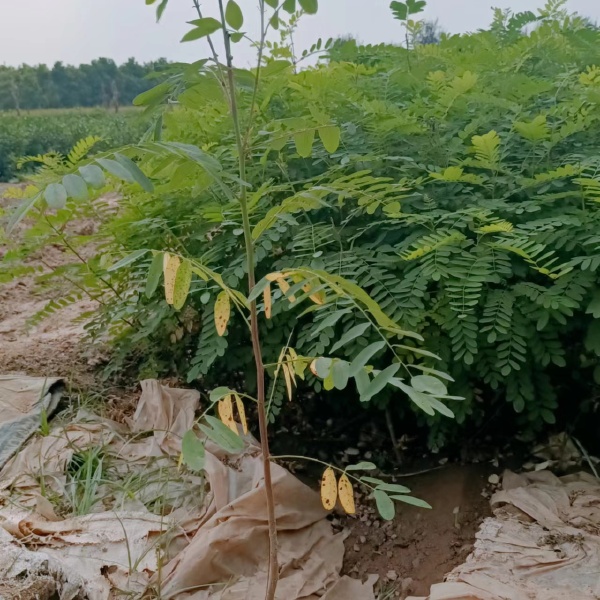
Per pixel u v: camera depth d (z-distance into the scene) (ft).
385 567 8.32
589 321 8.60
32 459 9.64
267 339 9.37
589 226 8.05
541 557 7.30
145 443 10.08
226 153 9.52
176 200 10.21
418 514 9.15
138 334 10.61
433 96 11.32
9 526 7.83
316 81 10.61
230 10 4.64
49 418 10.94
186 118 11.46
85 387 12.11
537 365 9.05
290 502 8.44
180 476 9.20
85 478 9.20
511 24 14.76
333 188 6.00
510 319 7.91
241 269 8.41
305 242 8.54
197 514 8.43
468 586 6.82
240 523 7.88
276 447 10.68
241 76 5.37
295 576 7.60
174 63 7.33
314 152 9.76
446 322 8.15
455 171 8.19
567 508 8.32
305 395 11.39
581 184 8.07
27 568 7.18
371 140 9.78
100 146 19.16
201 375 10.36
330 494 4.82
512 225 8.16
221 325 4.71
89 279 11.55
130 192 10.85
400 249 8.71
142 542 7.73
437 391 4.21
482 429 10.39
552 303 7.63
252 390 10.08
